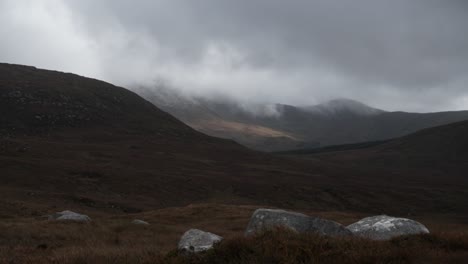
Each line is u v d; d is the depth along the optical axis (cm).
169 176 9200
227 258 1002
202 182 9312
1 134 12488
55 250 1545
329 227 1430
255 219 1498
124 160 10494
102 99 19062
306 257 969
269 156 16000
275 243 1032
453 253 1102
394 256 993
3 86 16450
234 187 9394
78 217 3045
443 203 10631
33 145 10588
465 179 16500
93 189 7431
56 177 7588
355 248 1038
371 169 17750
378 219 1634
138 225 2784
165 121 19288
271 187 9856
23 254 1471
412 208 9950
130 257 1186
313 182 11219
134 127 16788
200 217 4091
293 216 1482
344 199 10050
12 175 7225
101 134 14775
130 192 7750
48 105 16062
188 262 1017
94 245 1733
